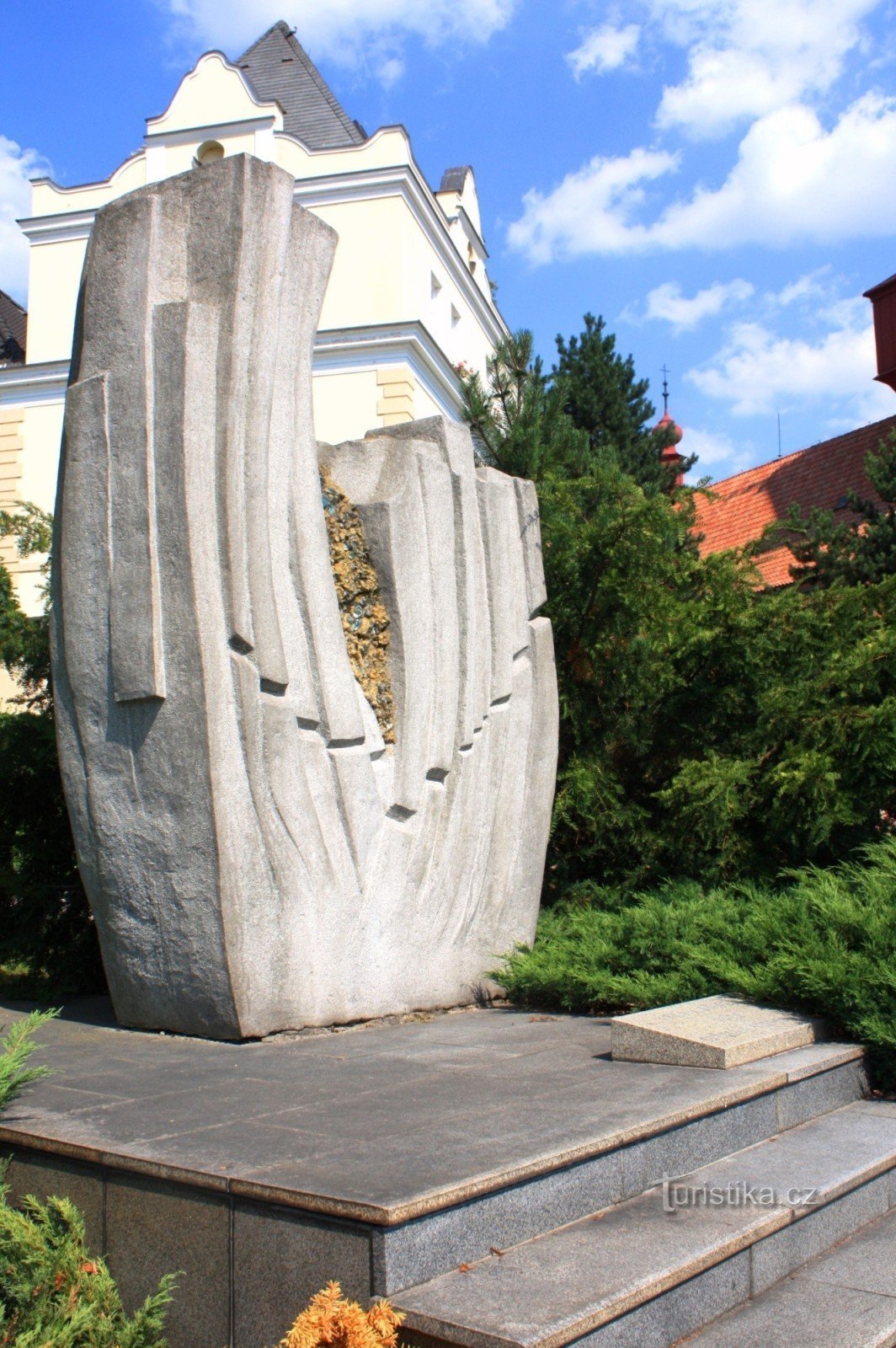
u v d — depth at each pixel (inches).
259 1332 123.3
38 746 308.5
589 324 997.2
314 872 223.0
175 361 204.2
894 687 333.7
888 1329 130.2
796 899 264.5
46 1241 134.2
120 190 866.1
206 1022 213.2
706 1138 165.3
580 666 372.8
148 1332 125.0
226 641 207.6
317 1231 119.9
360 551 248.4
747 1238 137.1
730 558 392.2
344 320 812.6
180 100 858.8
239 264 209.3
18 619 361.1
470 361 970.7
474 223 1041.5
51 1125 150.6
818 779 312.7
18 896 295.9
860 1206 164.9
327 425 802.8
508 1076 182.5
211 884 205.3
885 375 847.7
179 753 205.0
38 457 858.8
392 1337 109.0
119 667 208.5
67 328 862.5
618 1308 114.5
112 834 215.5
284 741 215.6
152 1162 133.4
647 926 265.0
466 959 267.7
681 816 333.7
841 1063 203.0
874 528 595.8
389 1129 147.6
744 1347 125.1
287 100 941.2
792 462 899.4
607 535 355.6
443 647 258.1
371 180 816.9
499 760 278.7
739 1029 203.3
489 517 281.1
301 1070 186.7
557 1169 136.4
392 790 245.4
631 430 968.3
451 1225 122.1
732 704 368.5
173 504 204.1
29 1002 271.7
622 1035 198.2
